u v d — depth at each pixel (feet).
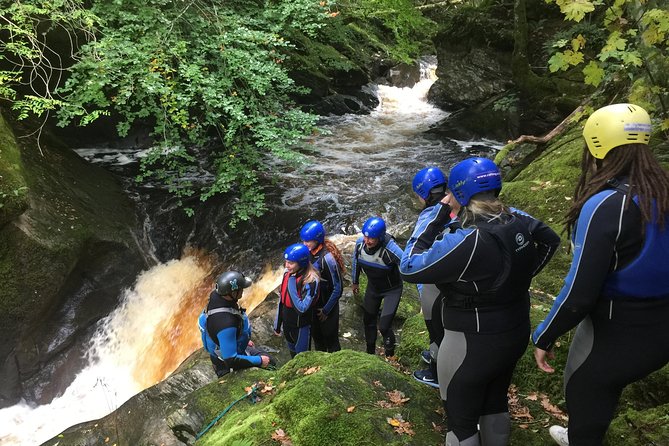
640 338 5.91
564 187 21.54
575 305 5.88
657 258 5.59
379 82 58.23
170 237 29.35
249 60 24.21
